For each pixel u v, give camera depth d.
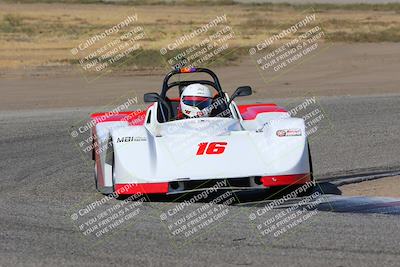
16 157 44.31
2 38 145.12
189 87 36.62
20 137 51.28
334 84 86.31
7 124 57.34
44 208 29.31
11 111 67.19
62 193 33.59
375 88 81.00
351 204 29.39
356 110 61.06
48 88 86.19
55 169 40.50
